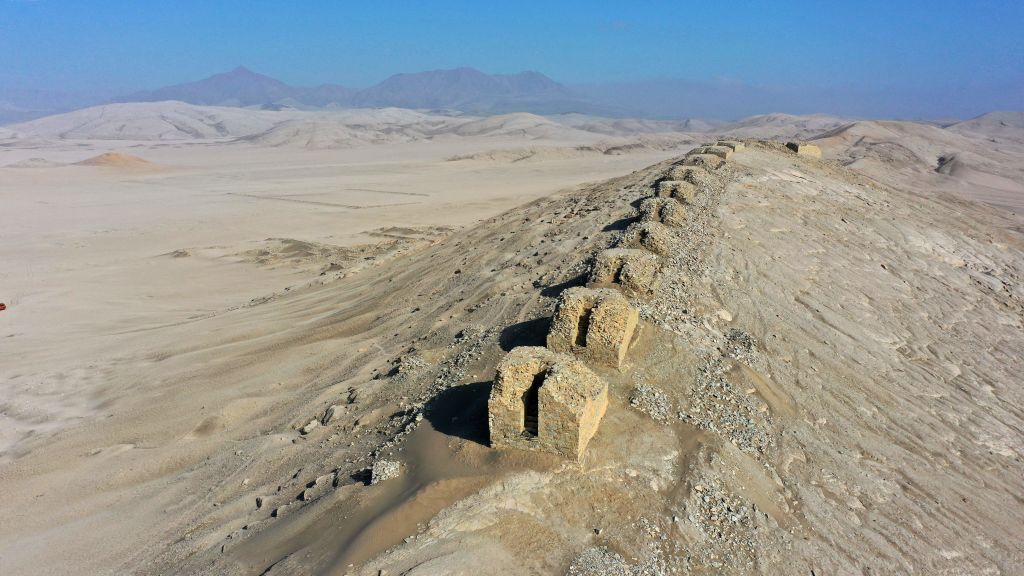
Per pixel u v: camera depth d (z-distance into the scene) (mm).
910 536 9578
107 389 17375
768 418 11438
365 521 7906
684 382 11531
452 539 7250
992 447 12742
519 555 7176
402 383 13039
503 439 8773
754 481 9609
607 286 14086
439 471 8516
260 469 11648
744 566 7961
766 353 13688
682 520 8242
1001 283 22172
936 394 14258
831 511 9617
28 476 13023
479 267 20797
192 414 14859
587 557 7297
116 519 11117
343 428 12070
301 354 17422
